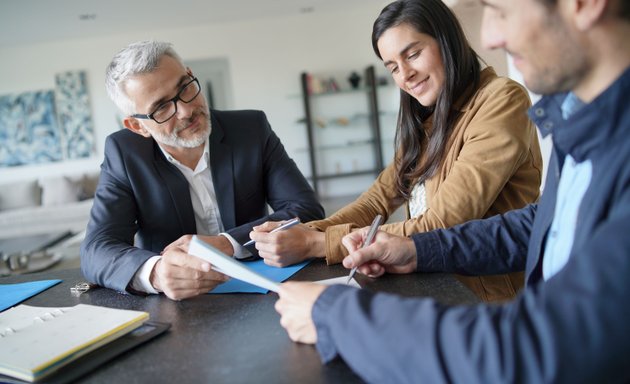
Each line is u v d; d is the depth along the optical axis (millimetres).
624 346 374
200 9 5820
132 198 1373
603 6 439
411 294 764
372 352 465
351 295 532
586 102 518
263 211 1541
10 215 5840
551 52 476
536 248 700
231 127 1503
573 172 619
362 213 1344
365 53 6762
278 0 5859
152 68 1211
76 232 4715
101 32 6367
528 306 420
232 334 685
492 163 1045
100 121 6828
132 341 686
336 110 6910
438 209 1044
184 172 1439
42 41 6535
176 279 868
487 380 397
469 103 1173
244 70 6754
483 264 871
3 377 603
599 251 406
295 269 994
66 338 663
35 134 6828
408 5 1170
